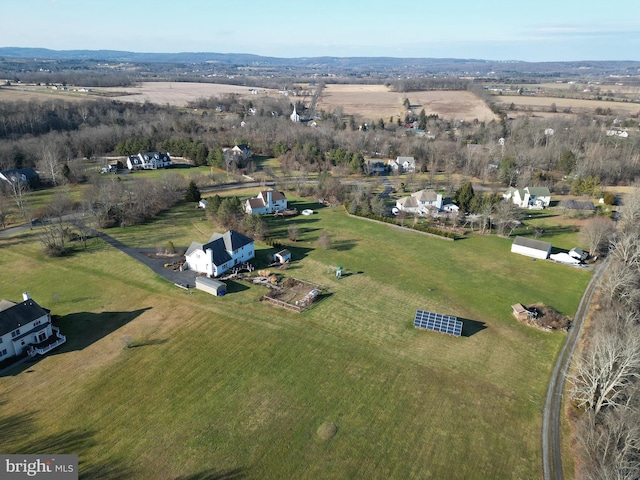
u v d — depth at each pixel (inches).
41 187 5305.1
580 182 5442.9
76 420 1861.5
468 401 2057.1
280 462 1696.6
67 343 2381.9
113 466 1651.1
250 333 2506.2
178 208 4682.6
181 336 2455.7
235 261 3348.9
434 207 4665.4
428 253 3757.4
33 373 2144.4
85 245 3624.5
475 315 2805.1
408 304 2906.0
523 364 2340.1
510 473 1691.7
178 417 1892.2
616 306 2760.8
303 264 3462.1
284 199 4827.8
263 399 2012.8
